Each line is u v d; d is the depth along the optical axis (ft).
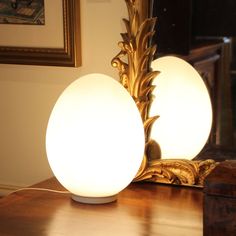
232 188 3.10
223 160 4.21
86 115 3.72
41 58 4.78
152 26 4.18
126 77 4.25
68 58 4.69
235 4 4.11
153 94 4.33
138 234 3.43
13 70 4.98
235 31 4.14
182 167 4.25
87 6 4.65
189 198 4.06
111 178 3.80
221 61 4.19
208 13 4.18
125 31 4.56
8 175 5.16
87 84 3.80
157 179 4.34
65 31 4.66
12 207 3.87
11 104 5.05
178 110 4.33
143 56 4.18
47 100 4.91
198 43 4.24
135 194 4.14
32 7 4.77
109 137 3.72
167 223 3.60
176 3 4.24
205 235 3.19
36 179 5.06
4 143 5.13
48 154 3.92
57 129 3.79
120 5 4.54
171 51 4.32
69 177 3.82
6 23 4.88
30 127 5.01
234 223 3.12
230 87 4.18
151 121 4.24
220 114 4.23
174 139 4.35
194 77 4.27
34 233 3.44
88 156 3.72
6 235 3.41
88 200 3.93
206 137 4.26
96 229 3.51
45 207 3.87
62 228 3.52
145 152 4.29
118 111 3.76
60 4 4.67
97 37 4.66
